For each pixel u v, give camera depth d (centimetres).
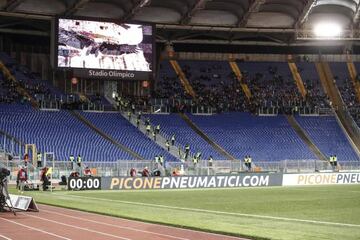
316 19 7488
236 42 8025
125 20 6425
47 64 7638
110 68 6328
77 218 2286
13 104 6675
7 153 5456
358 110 7725
